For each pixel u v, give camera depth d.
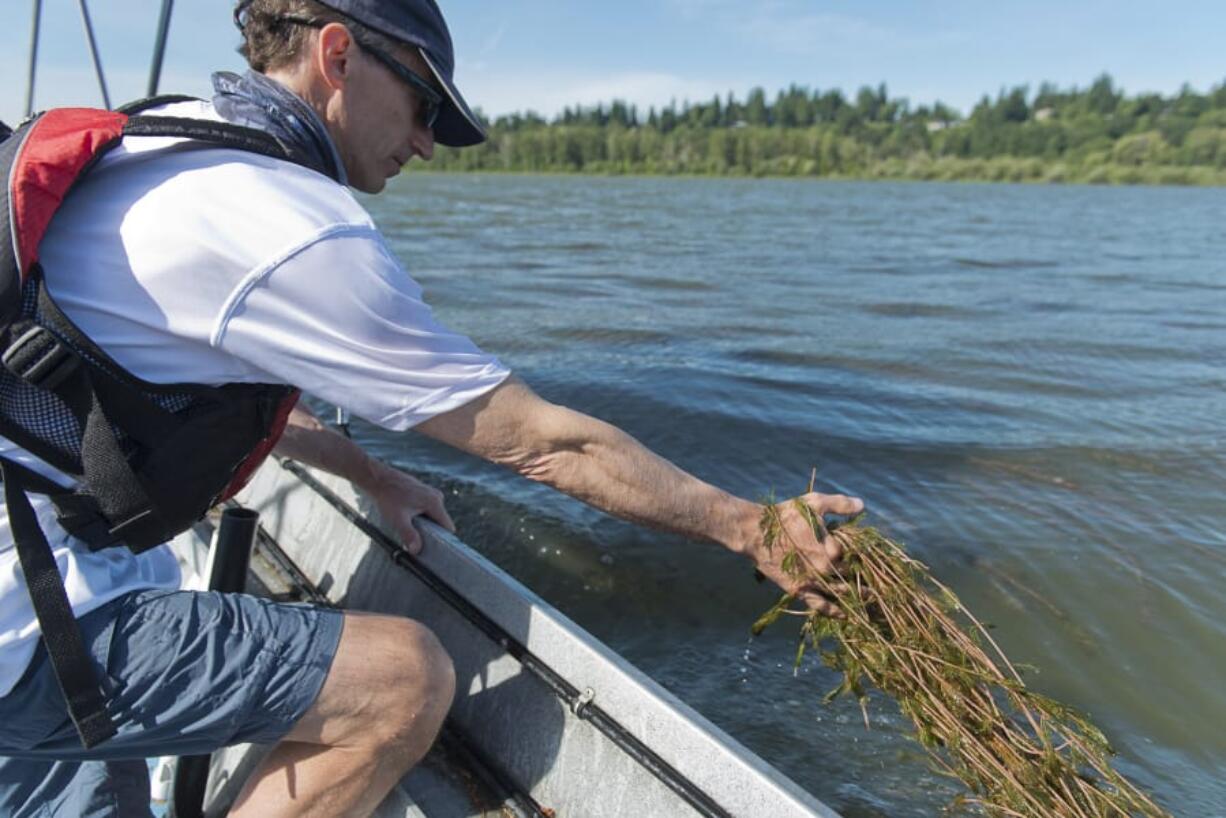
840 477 4.50
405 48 1.53
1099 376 6.89
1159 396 6.27
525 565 3.52
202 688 1.40
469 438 1.52
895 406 5.81
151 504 1.38
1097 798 1.66
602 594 3.33
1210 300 11.51
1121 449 4.96
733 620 3.17
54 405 1.30
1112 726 2.65
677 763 1.50
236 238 1.31
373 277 1.37
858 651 1.88
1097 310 10.48
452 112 1.65
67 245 1.31
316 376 1.38
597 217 27.58
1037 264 16.11
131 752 1.45
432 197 38.41
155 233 1.30
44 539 1.33
